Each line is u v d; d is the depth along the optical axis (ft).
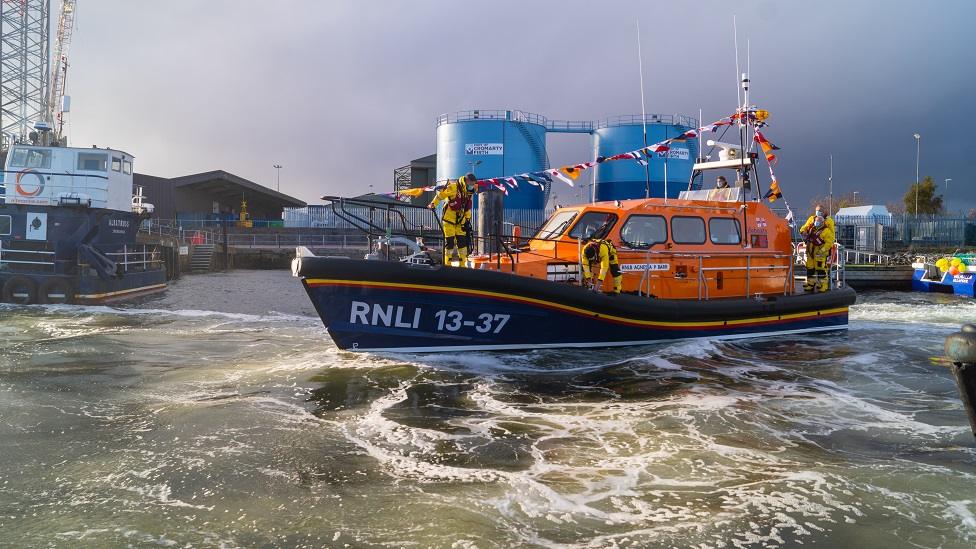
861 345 26.89
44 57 107.34
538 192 118.42
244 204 146.72
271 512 9.71
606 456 12.51
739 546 8.78
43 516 9.51
